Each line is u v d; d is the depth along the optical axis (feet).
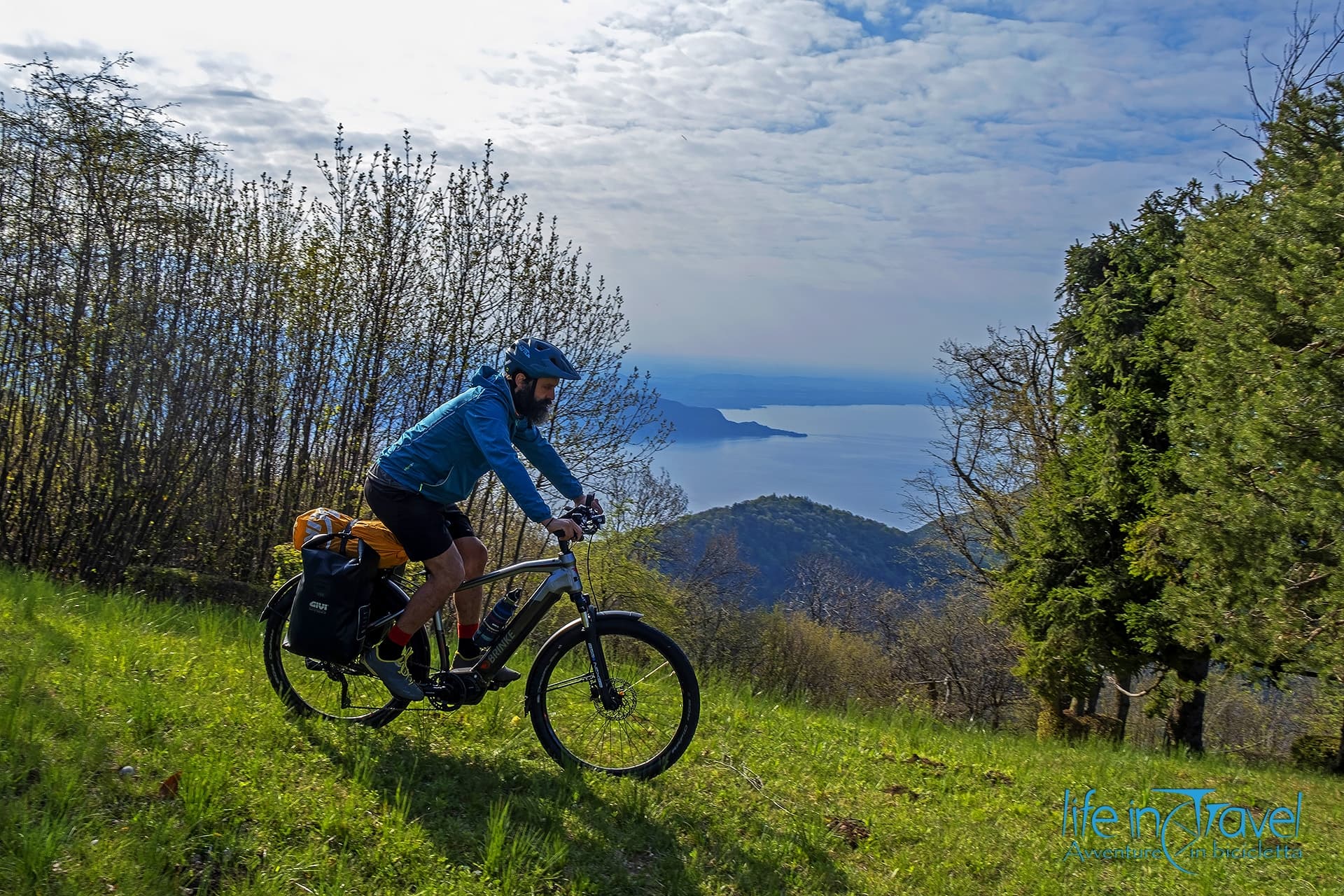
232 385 34.04
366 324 36.70
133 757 11.60
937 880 12.44
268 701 14.62
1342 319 30.19
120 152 29.91
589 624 13.88
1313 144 36.88
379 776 12.43
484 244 38.34
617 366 42.09
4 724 11.49
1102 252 71.10
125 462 31.86
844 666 116.88
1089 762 21.42
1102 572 61.77
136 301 31.01
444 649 14.25
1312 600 36.01
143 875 9.18
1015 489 81.15
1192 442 40.37
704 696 21.91
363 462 37.04
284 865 9.85
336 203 36.52
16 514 31.50
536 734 14.51
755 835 13.01
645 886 11.08
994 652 103.60
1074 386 64.49
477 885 10.14
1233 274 37.73
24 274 29.81
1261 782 21.06
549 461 14.39
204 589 30.19
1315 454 32.17
